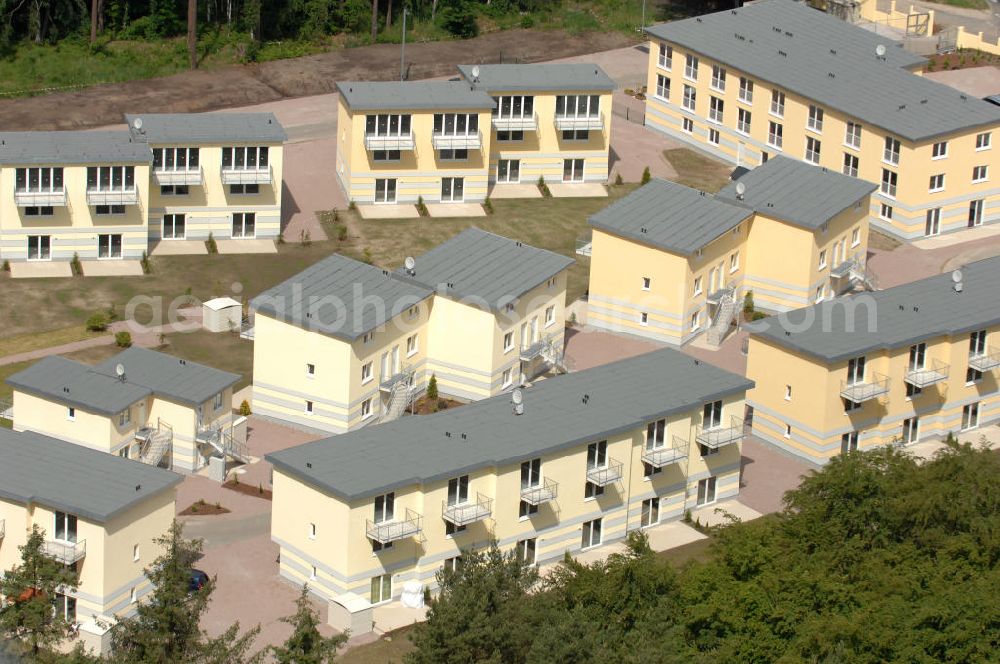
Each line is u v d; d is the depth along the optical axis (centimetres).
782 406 18325
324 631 15200
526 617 13238
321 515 15288
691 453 17150
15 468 15425
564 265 19400
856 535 15262
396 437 15862
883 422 18475
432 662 12912
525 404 16550
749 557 14600
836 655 13500
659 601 14138
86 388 17450
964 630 13825
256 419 18625
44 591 14012
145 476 15500
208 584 13550
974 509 15425
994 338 18912
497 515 15800
